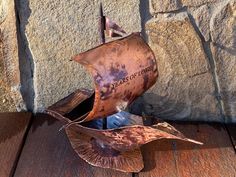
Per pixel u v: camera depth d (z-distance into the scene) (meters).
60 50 0.57
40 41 0.56
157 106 0.60
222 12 0.54
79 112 0.53
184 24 0.55
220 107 0.60
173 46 0.56
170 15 0.55
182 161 0.51
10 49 0.57
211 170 0.50
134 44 0.45
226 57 0.57
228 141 0.55
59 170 0.50
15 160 0.51
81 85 0.59
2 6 0.55
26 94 0.60
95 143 0.52
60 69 0.58
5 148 0.53
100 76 0.43
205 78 0.58
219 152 0.53
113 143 0.48
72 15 0.55
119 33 0.48
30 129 0.57
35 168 0.50
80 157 0.51
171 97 0.59
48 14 0.55
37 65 0.58
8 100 0.61
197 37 0.55
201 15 0.54
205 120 0.60
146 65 0.45
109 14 0.55
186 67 0.57
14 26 0.56
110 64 0.43
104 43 0.45
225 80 0.58
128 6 0.54
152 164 0.51
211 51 0.56
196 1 0.54
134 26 0.55
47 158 0.52
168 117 0.61
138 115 0.57
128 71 0.44
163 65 0.57
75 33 0.56
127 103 0.47
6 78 0.59
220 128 0.58
